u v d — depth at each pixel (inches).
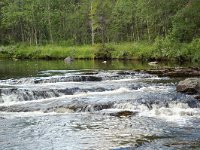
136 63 2311.8
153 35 3344.0
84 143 685.3
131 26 3946.9
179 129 774.5
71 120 870.4
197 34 2669.8
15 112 970.7
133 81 1434.5
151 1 3004.4
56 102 1046.4
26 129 793.6
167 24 3068.4
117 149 639.8
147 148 640.4
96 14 3863.2
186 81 1156.5
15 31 4500.5
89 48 3061.0
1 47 3462.1
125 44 3161.9
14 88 1175.6
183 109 967.0
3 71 1829.5
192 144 661.9
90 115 922.7
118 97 1078.4
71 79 1471.5
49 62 2546.8
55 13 4274.1
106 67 2015.3
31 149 657.6
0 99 1109.7
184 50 2354.8
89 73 1631.4
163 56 2468.0
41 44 3937.0
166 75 1577.3
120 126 807.1
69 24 4242.1
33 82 1401.3
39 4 4301.2
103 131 767.1
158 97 1054.4
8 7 4387.3
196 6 2657.5
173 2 2923.2
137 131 762.8
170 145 657.0
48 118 896.3
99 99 1055.6
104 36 4072.3
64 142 694.5
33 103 1056.2
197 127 790.5
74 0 5019.7
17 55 3189.0
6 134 756.6
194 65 2025.1
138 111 952.3
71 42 4018.2
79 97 1112.2
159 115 919.7
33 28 4286.4
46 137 730.8
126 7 3713.1
